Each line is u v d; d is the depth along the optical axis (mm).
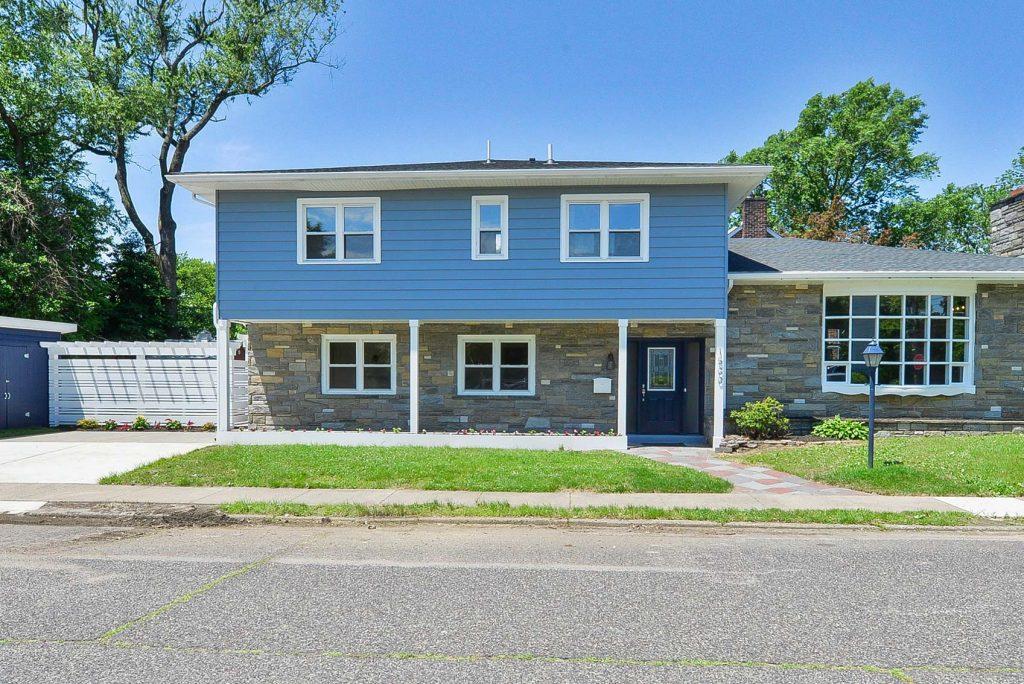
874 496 8648
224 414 13594
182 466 10500
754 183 13008
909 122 37812
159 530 7332
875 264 13945
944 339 13500
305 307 13461
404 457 11047
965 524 7309
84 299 22016
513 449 12344
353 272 13414
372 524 7598
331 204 13469
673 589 5219
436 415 14250
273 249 13492
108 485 9430
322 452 11625
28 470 10461
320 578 5504
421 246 13336
